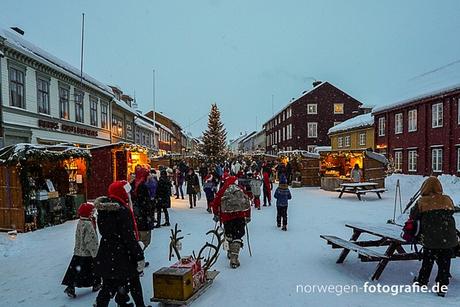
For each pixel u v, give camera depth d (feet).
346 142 144.77
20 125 59.06
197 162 173.88
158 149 178.50
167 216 37.76
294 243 29.12
